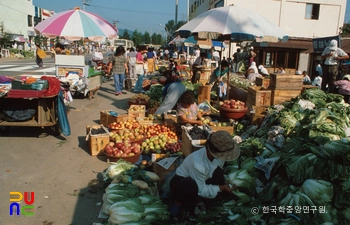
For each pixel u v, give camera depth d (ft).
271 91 22.66
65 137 22.30
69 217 12.34
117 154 17.16
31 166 17.01
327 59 31.12
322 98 20.89
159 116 23.53
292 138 15.30
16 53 119.55
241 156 15.53
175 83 24.54
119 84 40.57
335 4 90.38
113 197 12.14
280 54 73.41
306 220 10.52
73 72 36.19
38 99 20.88
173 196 12.82
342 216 10.64
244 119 23.24
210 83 34.76
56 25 29.19
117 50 39.60
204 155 11.95
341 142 12.43
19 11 146.72
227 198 12.85
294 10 89.56
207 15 23.53
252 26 21.98
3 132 21.95
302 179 11.82
